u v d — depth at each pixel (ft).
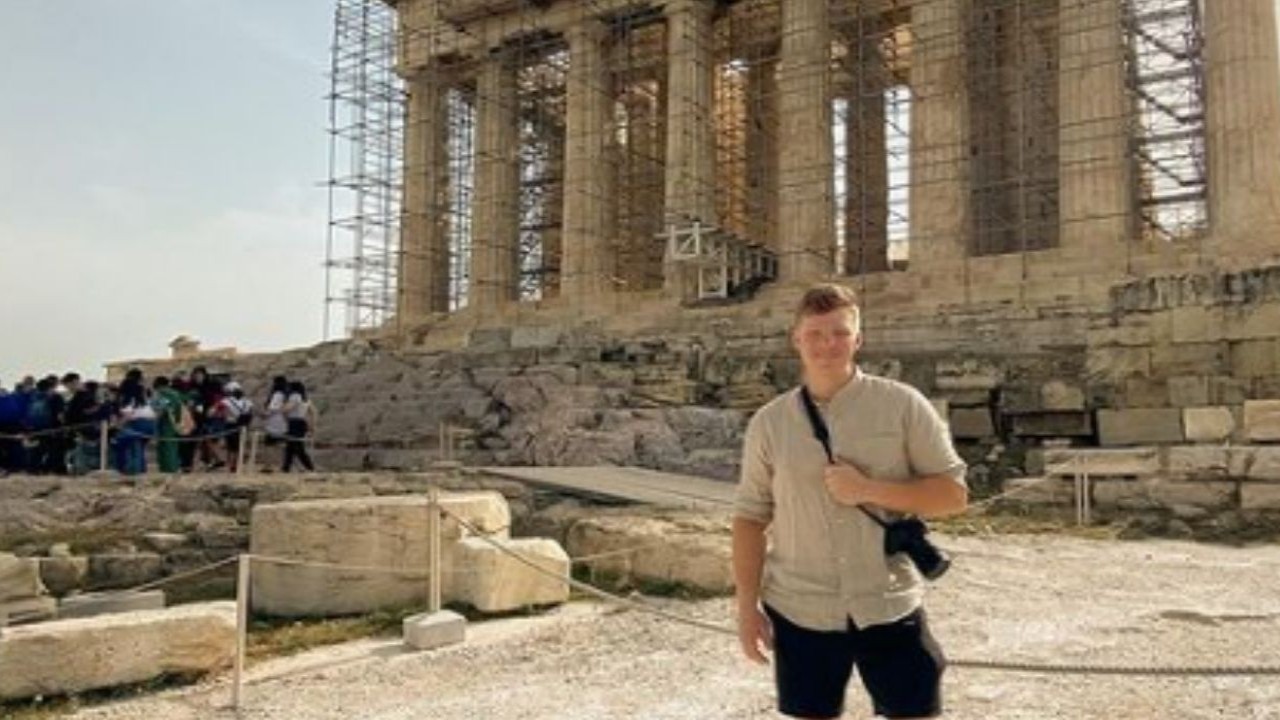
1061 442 67.51
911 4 107.86
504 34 134.10
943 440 13.20
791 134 113.09
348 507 37.24
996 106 113.91
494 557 35.58
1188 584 37.73
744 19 130.52
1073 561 42.75
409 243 137.90
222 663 28.86
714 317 110.52
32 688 26.27
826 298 13.52
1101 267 94.17
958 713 22.52
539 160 145.28
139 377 66.18
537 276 144.97
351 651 31.09
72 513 49.39
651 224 139.23
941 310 97.45
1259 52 89.81
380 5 140.15
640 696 25.07
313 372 104.01
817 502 13.30
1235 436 58.13
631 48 128.47
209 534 44.34
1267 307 63.00
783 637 13.42
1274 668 16.94
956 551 45.03
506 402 81.35
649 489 55.52
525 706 24.57
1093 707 22.80
